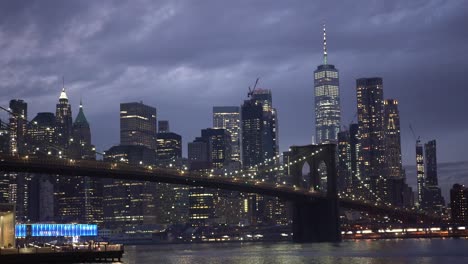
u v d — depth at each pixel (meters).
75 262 112.44
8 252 105.50
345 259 173.75
